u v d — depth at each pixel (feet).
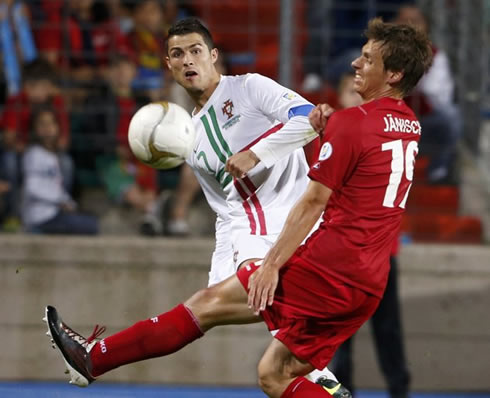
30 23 87.45
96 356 52.85
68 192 86.58
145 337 52.26
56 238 83.82
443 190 87.71
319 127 49.62
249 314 51.34
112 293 83.76
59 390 81.10
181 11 90.33
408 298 83.97
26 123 84.99
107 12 87.81
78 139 86.69
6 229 85.97
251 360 84.02
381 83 48.39
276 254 47.98
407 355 83.97
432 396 82.79
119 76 86.53
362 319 50.83
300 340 50.60
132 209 87.97
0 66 87.10
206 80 55.01
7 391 80.18
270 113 54.08
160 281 83.76
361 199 47.96
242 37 90.22
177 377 84.23
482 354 84.33
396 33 48.01
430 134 87.15
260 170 55.57
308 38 87.35
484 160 88.89
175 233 86.84
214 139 55.88
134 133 52.54
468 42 89.51
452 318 84.02
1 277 83.66
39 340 84.12
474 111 88.99
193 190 87.40
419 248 83.97
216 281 59.06
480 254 83.92
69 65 86.99
